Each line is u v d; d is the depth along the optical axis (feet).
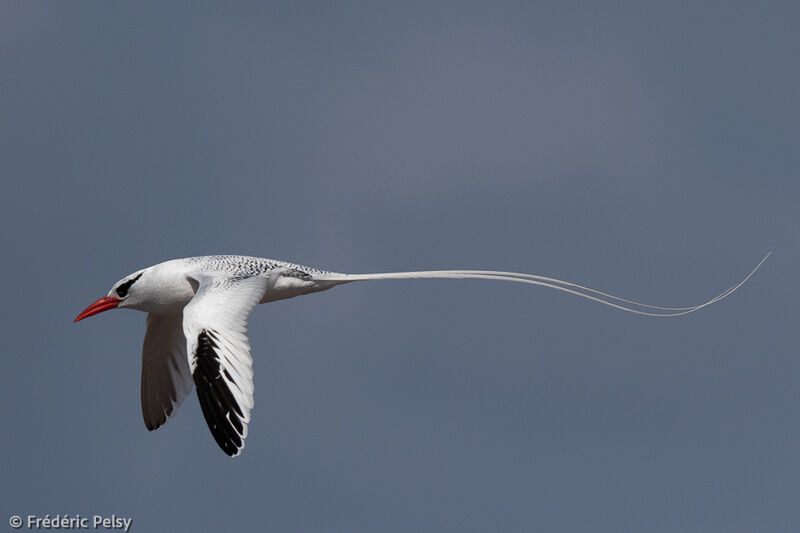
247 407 44.73
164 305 56.54
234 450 43.86
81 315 56.54
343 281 56.59
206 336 46.44
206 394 44.98
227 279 50.83
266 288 51.19
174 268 56.03
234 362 45.91
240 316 47.65
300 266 56.29
